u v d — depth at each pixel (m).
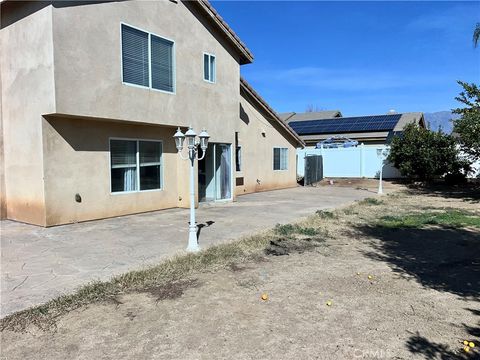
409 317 4.38
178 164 12.82
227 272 5.96
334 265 6.41
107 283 5.32
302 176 28.66
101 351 3.59
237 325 4.14
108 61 9.70
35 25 8.81
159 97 11.28
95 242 7.80
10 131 9.95
